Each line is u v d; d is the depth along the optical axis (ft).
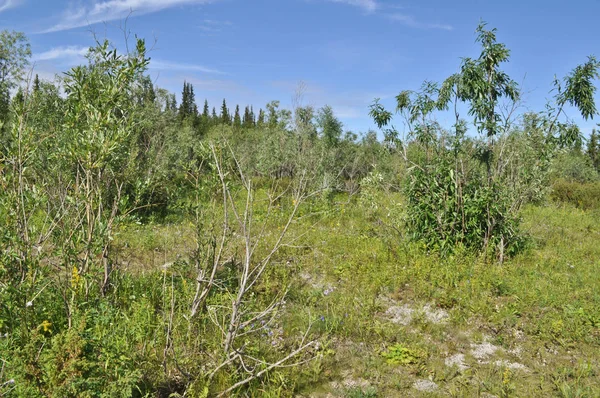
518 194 26.73
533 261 25.67
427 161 27.86
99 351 10.72
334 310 17.65
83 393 9.25
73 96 15.15
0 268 12.90
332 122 59.21
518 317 17.94
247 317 14.90
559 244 30.63
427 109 26.78
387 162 54.08
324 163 51.78
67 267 14.29
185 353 12.41
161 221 32.68
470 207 25.36
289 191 42.42
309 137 49.26
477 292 19.88
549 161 26.71
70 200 14.70
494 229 25.93
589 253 29.01
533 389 13.05
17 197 13.82
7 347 11.23
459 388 13.03
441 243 25.17
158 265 22.31
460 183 25.73
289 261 23.90
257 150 57.06
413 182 27.40
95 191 15.31
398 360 14.37
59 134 17.72
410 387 13.07
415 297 19.66
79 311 12.74
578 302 19.06
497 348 15.60
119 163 18.08
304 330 15.84
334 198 48.37
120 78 15.02
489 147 26.18
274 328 15.85
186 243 25.88
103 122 14.61
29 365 9.80
